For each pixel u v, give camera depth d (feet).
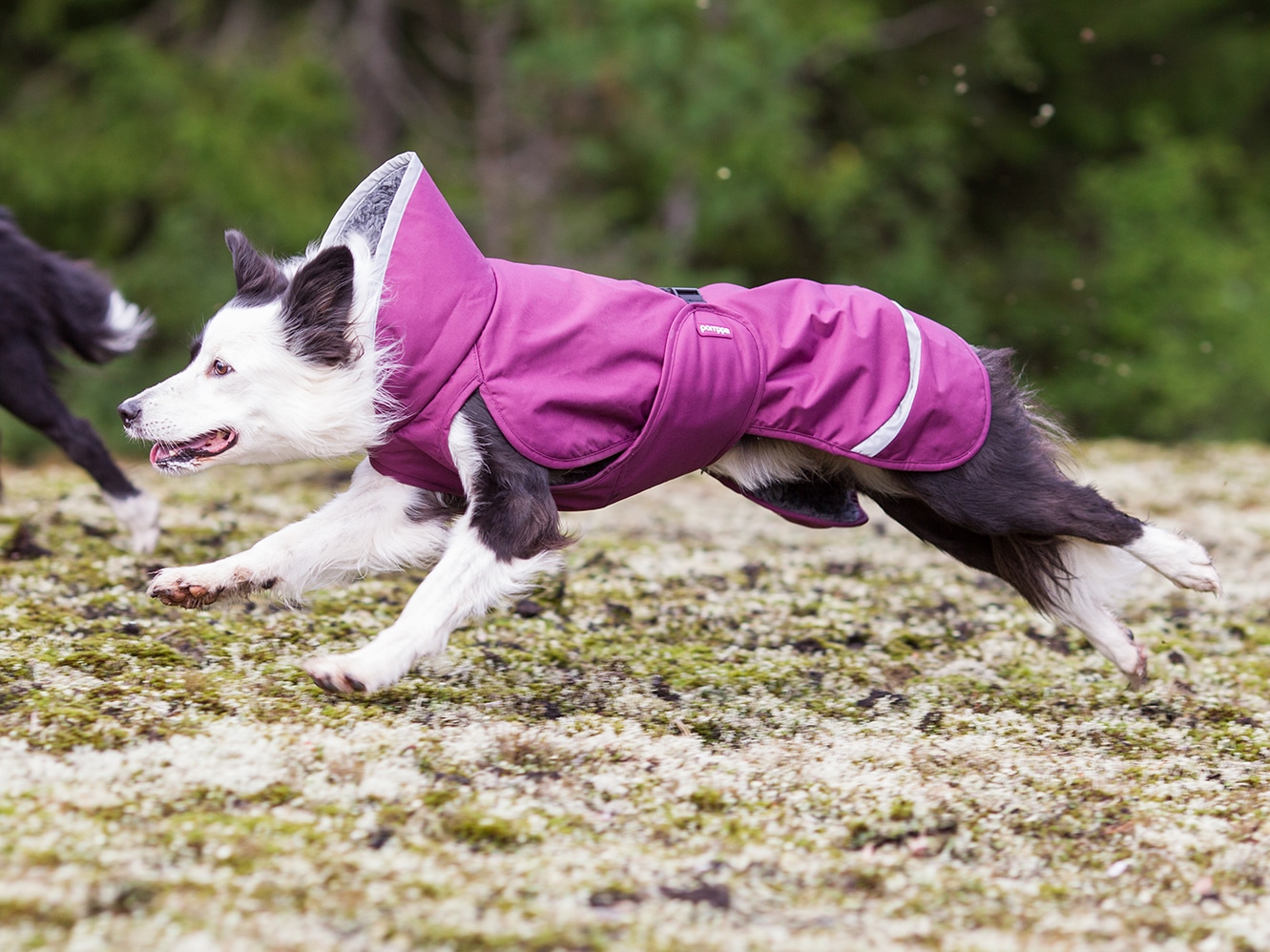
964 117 48.96
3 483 21.30
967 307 45.65
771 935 8.67
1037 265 49.06
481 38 45.34
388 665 10.99
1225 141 51.78
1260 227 48.55
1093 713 13.37
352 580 12.52
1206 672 14.80
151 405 11.55
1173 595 17.88
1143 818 10.77
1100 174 47.85
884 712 13.10
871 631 15.80
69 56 39.45
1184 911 9.32
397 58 46.39
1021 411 12.56
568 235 42.55
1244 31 51.93
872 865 9.86
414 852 9.55
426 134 45.32
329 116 40.24
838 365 11.76
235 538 18.37
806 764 11.64
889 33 48.67
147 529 16.92
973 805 10.95
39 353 16.62
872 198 46.06
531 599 16.05
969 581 18.40
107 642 13.41
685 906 8.99
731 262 46.80
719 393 11.54
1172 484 26.16
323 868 9.15
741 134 40.16
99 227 39.58
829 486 13.05
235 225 37.96
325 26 43.29
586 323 11.33
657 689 13.38
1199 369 45.09
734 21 40.78
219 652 13.50
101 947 7.99
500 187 43.47
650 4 38.88
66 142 38.63
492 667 13.70
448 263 11.21
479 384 11.09
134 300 37.55
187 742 11.05
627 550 19.19
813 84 47.96
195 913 8.43
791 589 17.54
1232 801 11.21
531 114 42.91
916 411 11.82
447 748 11.34
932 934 8.83
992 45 47.21
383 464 11.98
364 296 11.26
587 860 9.61
